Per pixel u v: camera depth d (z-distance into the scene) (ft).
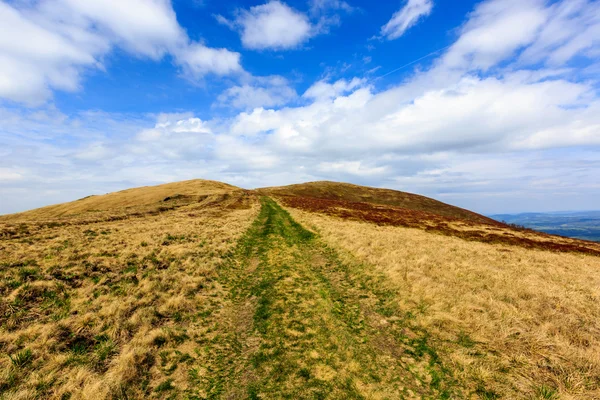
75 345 23.93
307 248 65.92
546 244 120.47
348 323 29.81
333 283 42.47
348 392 19.52
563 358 22.90
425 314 30.76
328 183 490.49
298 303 34.91
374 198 418.10
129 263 46.60
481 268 50.78
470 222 195.11
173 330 27.43
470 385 20.07
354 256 55.72
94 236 64.34
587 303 37.24
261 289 39.88
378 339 26.55
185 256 52.85
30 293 31.91
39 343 23.20
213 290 39.29
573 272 59.31
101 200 223.71
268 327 28.91
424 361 23.04
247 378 21.17
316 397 18.99
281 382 20.59
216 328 29.17
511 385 19.84
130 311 30.37
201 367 22.56
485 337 26.16
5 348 22.58
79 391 18.66
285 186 460.14
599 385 19.63
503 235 136.15
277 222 107.55
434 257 56.70
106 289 35.63
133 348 23.59
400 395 19.26
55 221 86.63
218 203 184.34
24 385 18.78
